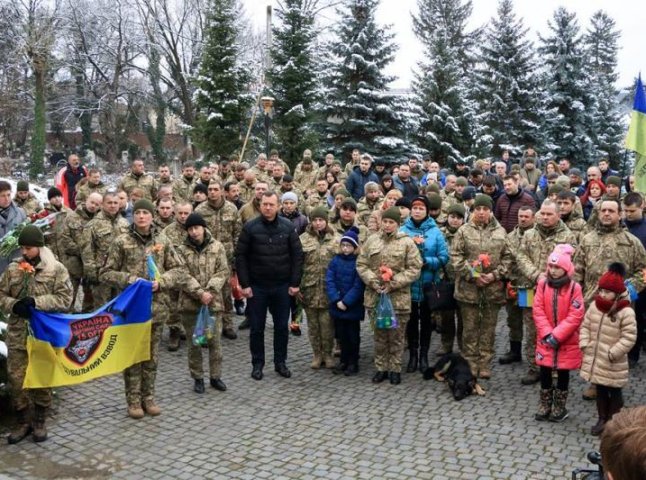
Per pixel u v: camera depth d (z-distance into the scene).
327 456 5.58
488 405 6.78
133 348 6.33
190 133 25.05
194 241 7.24
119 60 44.94
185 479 5.18
